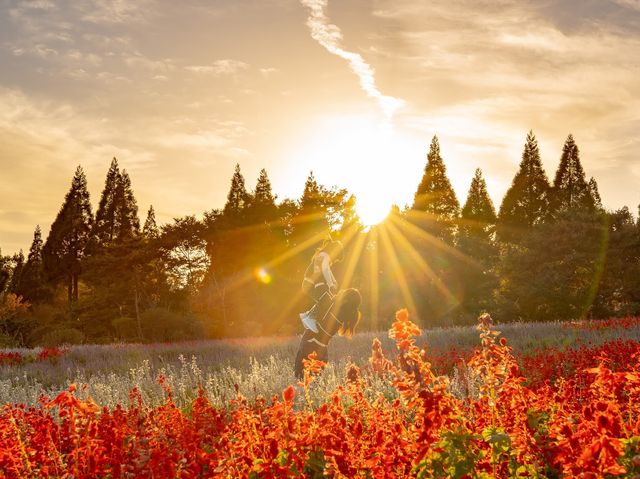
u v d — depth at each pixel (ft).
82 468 12.84
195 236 163.73
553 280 153.69
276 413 12.82
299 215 189.47
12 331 144.56
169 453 12.28
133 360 61.52
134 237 171.22
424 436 11.48
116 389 34.96
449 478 11.29
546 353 32.14
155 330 120.98
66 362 61.57
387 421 13.10
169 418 16.07
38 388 39.70
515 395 13.15
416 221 198.08
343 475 11.94
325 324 33.73
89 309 161.58
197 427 15.89
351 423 14.28
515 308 155.74
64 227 237.25
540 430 13.53
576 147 247.70
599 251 158.51
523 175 249.34
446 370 36.37
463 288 166.09
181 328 121.70
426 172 239.30
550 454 12.12
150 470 11.80
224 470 12.05
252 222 183.52
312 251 184.34
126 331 133.49
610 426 10.27
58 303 222.07
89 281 177.06
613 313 155.12
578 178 246.06
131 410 18.04
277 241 180.45
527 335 60.39
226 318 158.40
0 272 260.62
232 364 52.60
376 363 24.21
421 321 159.02
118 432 14.82
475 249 173.78
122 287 159.53
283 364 44.06
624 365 24.59
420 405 11.87
